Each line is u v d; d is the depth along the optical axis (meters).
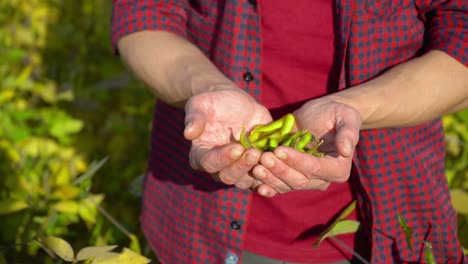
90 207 1.69
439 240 1.25
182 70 1.20
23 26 2.90
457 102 1.17
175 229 1.31
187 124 1.07
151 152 1.36
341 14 1.18
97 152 2.16
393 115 1.15
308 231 1.25
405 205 1.23
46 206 1.76
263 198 1.25
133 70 1.25
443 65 1.16
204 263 1.28
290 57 1.21
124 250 1.26
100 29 2.93
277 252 1.26
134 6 1.26
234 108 1.13
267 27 1.21
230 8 1.21
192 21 1.27
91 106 2.44
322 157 1.04
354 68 1.19
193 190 1.28
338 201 1.25
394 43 1.19
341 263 1.27
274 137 1.12
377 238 1.23
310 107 1.13
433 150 1.26
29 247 1.74
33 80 2.55
